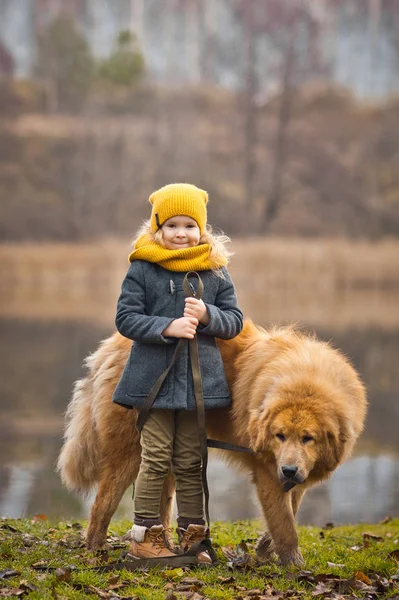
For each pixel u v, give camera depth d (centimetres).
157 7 8275
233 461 527
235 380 512
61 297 3077
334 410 475
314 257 3600
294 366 489
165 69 7644
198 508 496
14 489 941
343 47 8275
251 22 7000
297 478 460
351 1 8275
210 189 4916
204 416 475
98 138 5203
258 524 701
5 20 8144
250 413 490
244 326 538
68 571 459
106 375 521
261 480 500
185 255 486
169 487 546
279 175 5206
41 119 5538
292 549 501
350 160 5450
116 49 6412
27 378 1647
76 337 2183
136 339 477
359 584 464
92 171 4925
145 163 5069
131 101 5753
